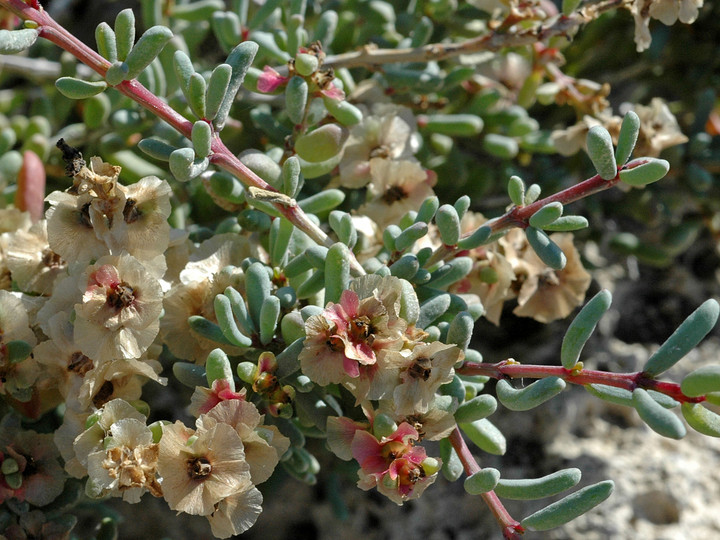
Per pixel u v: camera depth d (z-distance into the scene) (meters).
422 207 0.17
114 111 0.23
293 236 0.19
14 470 0.18
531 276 0.21
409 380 0.16
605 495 0.16
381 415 0.16
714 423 0.15
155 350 0.18
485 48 0.21
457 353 0.16
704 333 0.16
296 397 0.17
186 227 0.22
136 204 0.17
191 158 0.16
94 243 0.17
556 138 0.23
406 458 0.16
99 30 0.17
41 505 0.18
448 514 0.23
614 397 0.16
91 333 0.17
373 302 0.16
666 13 0.20
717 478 0.23
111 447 0.16
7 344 0.17
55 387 0.18
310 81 0.19
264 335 0.17
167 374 0.22
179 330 0.18
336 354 0.16
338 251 0.16
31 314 0.18
